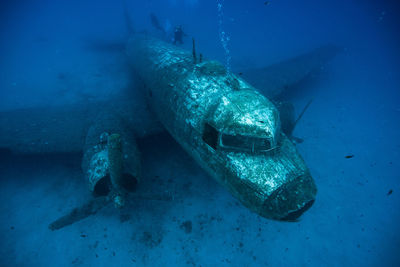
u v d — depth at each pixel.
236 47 24.81
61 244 5.52
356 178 7.71
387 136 9.97
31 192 6.86
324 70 18.02
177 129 5.41
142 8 62.34
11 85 14.14
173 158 7.89
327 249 5.64
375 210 6.64
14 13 54.69
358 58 21.67
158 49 9.08
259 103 4.41
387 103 12.79
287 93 13.40
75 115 8.56
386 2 72.94
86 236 5.65
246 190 3.97
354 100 13.16
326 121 11.01
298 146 9.09
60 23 40.66
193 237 5.71
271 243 5.70
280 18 49.97
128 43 13.86
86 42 24.33
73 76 15.36
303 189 3.85
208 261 5.29
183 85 5.54
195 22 38.81
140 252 5.38
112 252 5.37
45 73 16.05
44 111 9.01
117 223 5.95
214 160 4.39
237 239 5.73
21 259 5.27
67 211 6.32
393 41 29.73
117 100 9.80
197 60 6.51
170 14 48.09
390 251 5.64
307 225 6.16
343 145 9.30
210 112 4.51
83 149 6.53
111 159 4.38
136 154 6.09
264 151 4.04
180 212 6.26
